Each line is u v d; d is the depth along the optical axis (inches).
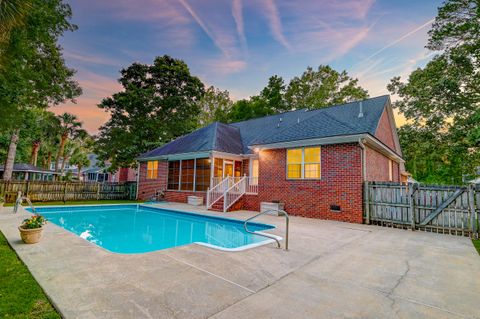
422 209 330.6
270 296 125.2
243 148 670.5
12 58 367.9
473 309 115.1
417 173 1049.5
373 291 133.9
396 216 349.7
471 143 625.6
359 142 384.5
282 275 155.1
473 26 588.7
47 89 701.9
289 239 257.9
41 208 503.5
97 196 745.6
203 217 461.4
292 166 466.3
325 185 418.0
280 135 491.5
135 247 281.9
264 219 404.2
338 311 111.1
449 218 308.7
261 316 105.1
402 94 815.1
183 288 132.1
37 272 153.4
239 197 526.3
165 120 1107.3
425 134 746.8
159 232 364.8
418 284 144.6
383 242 254.7
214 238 325.7
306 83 1315.2
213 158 602.5
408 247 234.8
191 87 1128.8
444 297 127.6
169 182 727.7
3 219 351.3
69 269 159.9
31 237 224.2
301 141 438.6
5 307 108.7
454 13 612.1
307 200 435.8
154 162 784.9
